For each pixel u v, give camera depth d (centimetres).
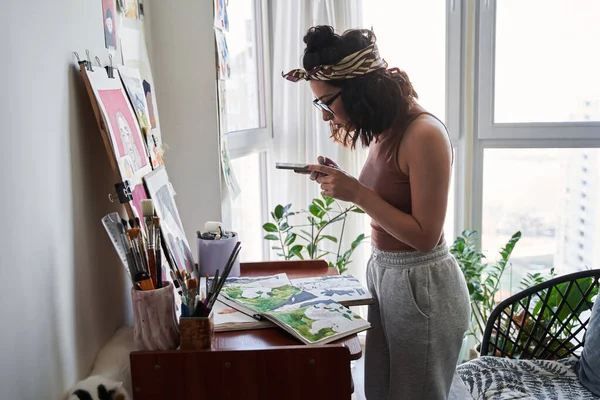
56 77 101
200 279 143
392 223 138
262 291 132
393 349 151
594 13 257
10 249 84
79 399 98
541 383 169
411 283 148
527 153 271
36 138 93
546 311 222
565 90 264
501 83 266
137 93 138
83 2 115
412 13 264
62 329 101
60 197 102
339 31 247
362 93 137
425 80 269
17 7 87
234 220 224
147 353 104
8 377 83
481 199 276
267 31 248
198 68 176
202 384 105
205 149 180
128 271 106
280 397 106
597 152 267
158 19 174
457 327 152
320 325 114
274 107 254
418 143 136
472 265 244
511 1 259
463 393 244
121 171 109
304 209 255
